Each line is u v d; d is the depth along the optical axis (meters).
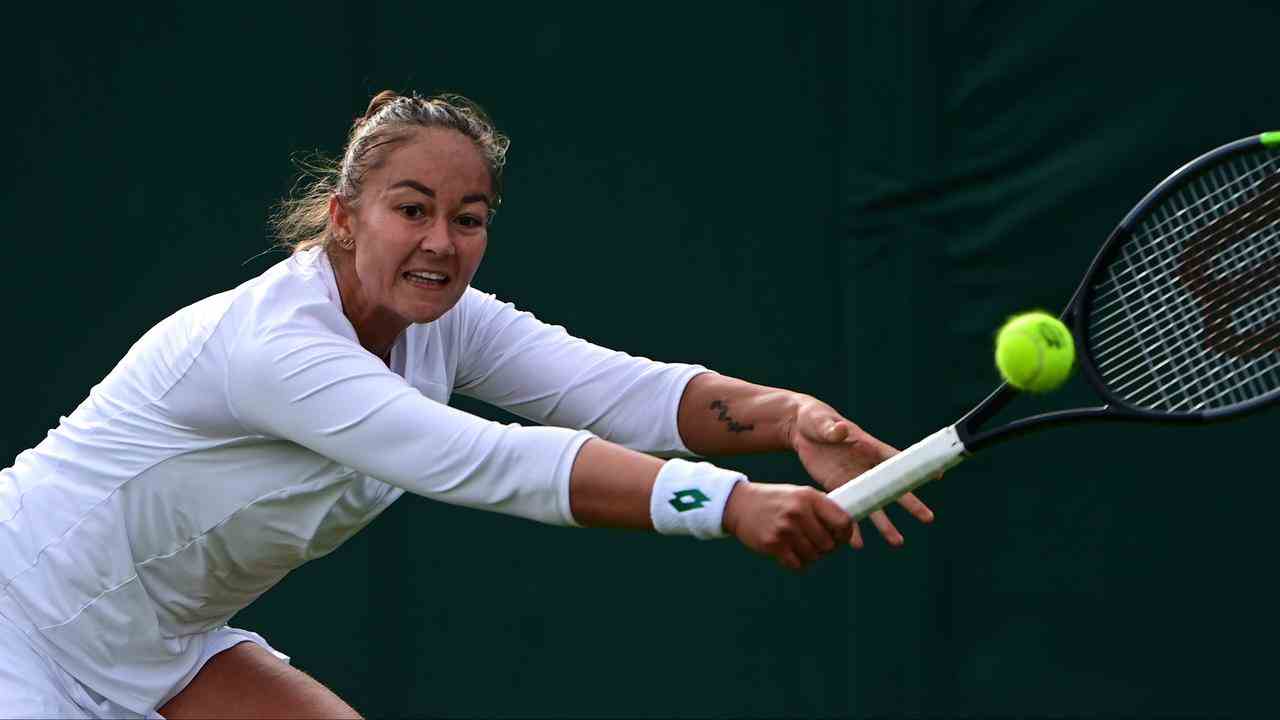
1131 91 15.65
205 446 9.09
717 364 16.69
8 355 17.30
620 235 16.84
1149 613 15.98
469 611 17.09
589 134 16.88
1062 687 16.11
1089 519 16.09
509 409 10.52
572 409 10.22
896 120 16.12
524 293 17.02
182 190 17.12
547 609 17.02
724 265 16.66
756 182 16.56
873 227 16.25
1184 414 8.84
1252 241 10.88
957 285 16.08
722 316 16.67
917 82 16.06
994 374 16.02
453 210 8.85
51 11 17.19
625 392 10.14
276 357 8.56
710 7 16.62
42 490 9.47
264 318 8.75
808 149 16.44
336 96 17.02
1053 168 15.80
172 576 9.56
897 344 16.20
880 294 16.23
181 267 17.12
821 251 16.42
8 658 9.33
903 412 16.20
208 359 8.87
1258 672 15.80
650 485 8.02
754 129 16.56
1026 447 16.19
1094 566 16.08
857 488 8.71
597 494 8.10
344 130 17.00
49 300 17.25
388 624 17.16
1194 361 12.16
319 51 17.02
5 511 9.55
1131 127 15.64
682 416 10.05
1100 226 15.73
